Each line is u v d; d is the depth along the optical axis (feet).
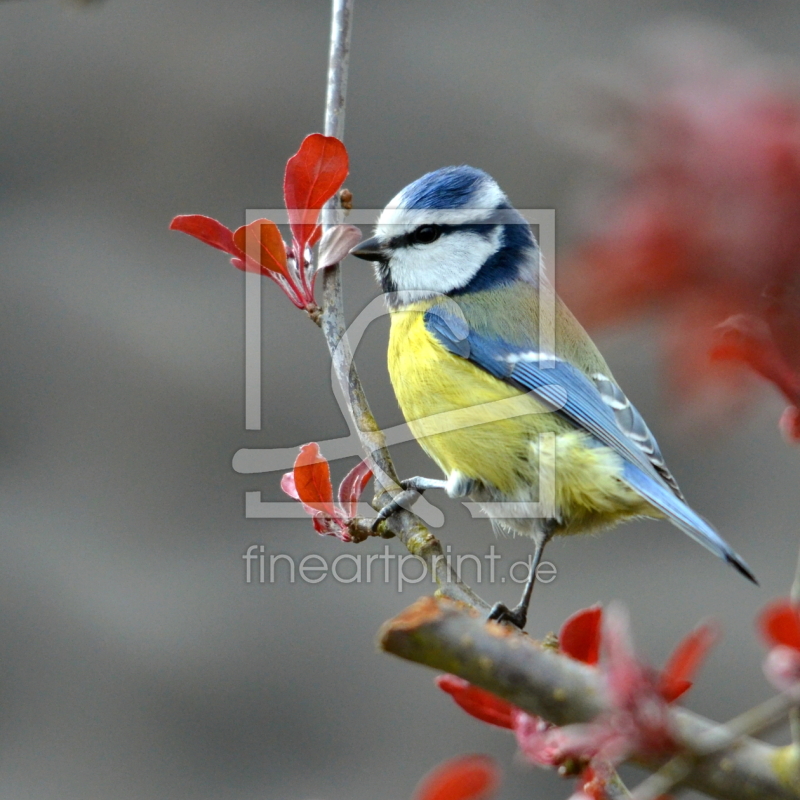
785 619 10.32
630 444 24.75
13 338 42.29
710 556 38.27
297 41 47.50
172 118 46.37
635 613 36.86
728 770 10.79
